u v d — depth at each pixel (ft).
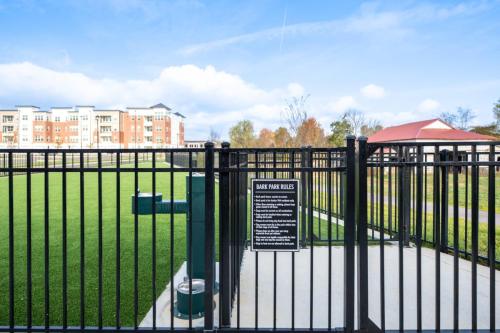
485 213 26.43
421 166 8.55
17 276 12.34
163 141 253.65
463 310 9.34
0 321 8.86
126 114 253.44
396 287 10.96
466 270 12.53
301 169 7.75
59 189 46.06
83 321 7.54
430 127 124.47
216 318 8.68
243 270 12.43
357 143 7.81
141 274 12.46
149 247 16.42
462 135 115.85
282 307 9.44
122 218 24.25
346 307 7.61
